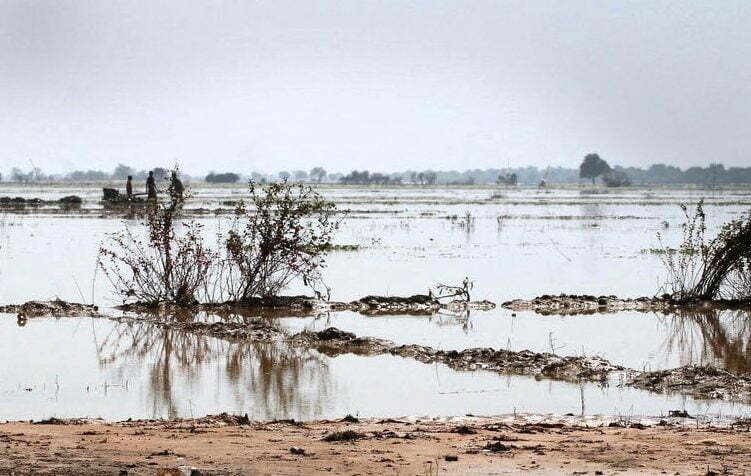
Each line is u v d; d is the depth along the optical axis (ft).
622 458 40.19
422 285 118.73
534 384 64.64
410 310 98.78
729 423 52.39
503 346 79.05
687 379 64.49
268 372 68.28
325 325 89.25
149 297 100.27
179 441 43.47
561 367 68.33
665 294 108.37
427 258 155.22
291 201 105.09
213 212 270.87
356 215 298.97
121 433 45.78
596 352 76.59
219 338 81.56
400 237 203.31
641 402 59.06
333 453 40.86
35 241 173.27
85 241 173.17
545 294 109.70
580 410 57.00
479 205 406.62
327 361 72.79
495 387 63.62
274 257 103.24
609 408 57.36
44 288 109.91
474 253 166.09
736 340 83.05
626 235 217.97
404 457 40.19
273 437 45.11
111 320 89.66
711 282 108.58
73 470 36.42
